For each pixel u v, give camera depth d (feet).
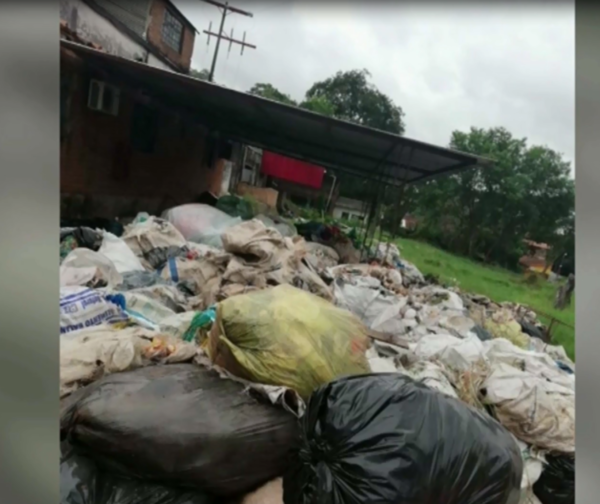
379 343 7.36
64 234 10.36
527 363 7.39
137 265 10.38
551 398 5.85
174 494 4.13
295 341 5.00
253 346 4.96
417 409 3.99
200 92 19.12
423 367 6.72
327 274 10.96
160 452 3.99
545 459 5.57
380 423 3.90
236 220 17.53
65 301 5.73
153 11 33.94
